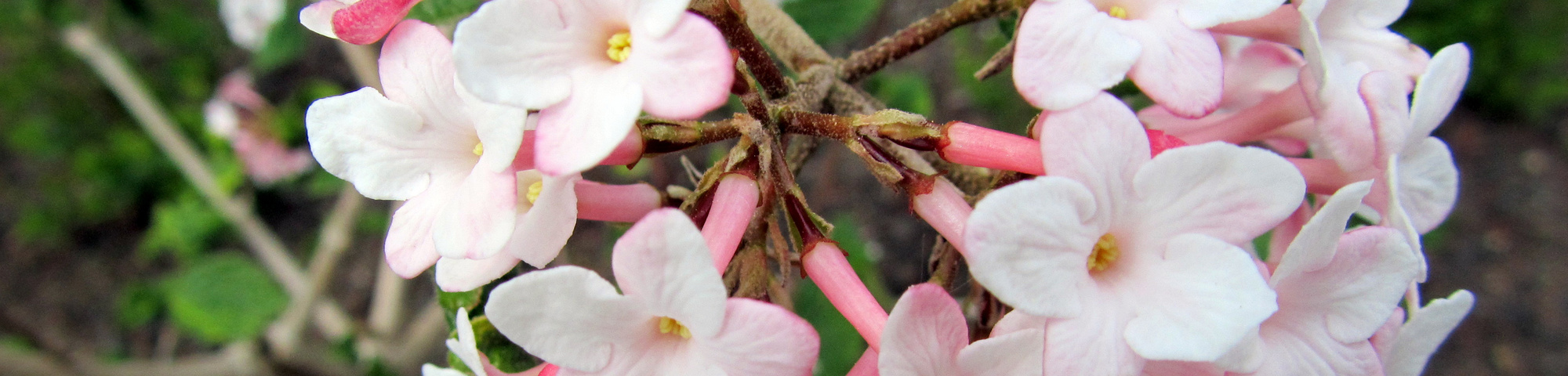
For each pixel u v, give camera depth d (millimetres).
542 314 84
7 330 175
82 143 357
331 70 365
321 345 306
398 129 94
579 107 85
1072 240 85
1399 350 97
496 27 84
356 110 94
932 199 93
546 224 90
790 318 83
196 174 234
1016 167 91
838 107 113
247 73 332
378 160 94
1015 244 83
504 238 87
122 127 356
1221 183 86
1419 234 101
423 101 93
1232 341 84
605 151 83
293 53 167
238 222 234
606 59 88
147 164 350
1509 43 345
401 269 92
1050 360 86
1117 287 90
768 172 93
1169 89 86
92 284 352
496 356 108
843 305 93
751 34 96
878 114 94
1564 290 324
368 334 219
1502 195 351
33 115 352
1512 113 369
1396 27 343
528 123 94
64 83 345
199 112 344
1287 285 91
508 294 83
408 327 304
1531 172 357
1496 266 332
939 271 99
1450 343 319
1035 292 84
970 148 92
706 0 93
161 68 354
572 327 85
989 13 108
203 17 356
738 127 94
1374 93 92
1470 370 312
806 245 94
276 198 355
